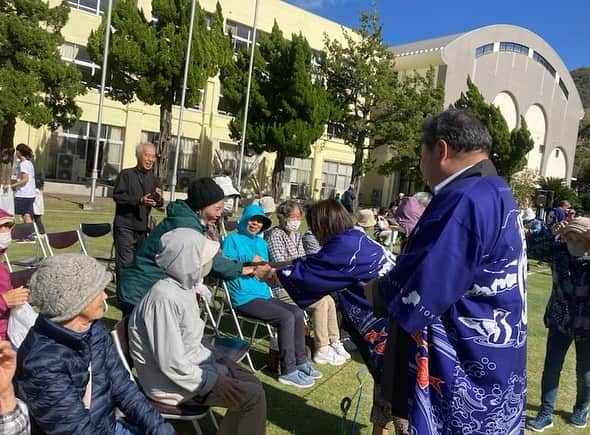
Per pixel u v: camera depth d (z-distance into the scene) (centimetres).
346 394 396
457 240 171
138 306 255
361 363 468
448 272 170
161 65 1767
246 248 444
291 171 3072
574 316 354
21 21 1522
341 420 352
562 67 4544
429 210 183
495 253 174
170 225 328
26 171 890
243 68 2136
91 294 191
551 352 368
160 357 243
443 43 3725
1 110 1508
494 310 177
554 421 389
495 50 3950
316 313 453
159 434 223
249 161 2800
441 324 181
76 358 193
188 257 250
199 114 2566
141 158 507
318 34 3056
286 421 341
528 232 373
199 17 1866
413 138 2542
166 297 246
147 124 2358
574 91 4750
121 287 329
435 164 193
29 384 183
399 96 2539
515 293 179
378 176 3769
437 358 180
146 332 248
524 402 188
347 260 276
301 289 285
